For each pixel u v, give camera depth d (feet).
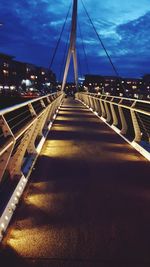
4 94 239.30
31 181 19.11
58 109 85.10
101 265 10.17
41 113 23.25
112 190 17.72
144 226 13.10
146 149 27.04
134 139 31.73
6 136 12.51
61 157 26.02
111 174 21.08
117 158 26.00
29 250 11.03
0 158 12.41
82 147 30.78
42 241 11.68
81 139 35.99
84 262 10.32
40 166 22.86
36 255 10.71
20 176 17.37
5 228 12.33
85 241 11.72
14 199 14.83
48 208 14.85
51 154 27.14
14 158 16.93
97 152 28.37
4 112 11.50
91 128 46.80
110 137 37.91
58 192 17.21
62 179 19.70
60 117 65.51
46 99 44.39
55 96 68.28
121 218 13.87
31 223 13.20
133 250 11.14
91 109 90.12
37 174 20.71
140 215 14.24
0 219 12.09
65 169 22.12
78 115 72.43
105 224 13.23
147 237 12.14
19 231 12.46
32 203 15.46
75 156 26.50
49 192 17.17
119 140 35.63
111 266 10.12
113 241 11.76
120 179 19.94
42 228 12.74
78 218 13.78
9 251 10.96
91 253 10.87
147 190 17.84
